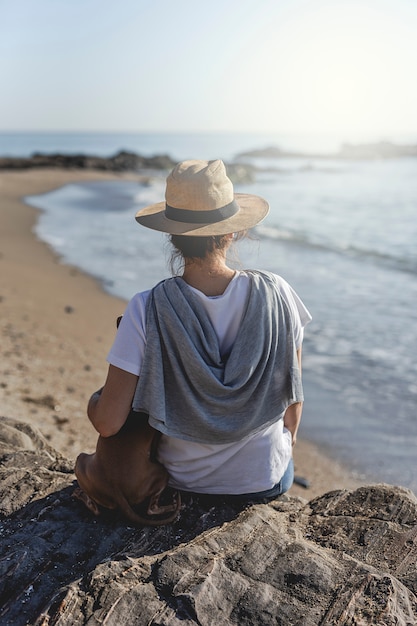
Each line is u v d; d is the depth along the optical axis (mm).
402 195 33344
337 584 2314
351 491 3004
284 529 2678
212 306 2391
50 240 17141
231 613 2201
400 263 14047
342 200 30828
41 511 2902
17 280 11977
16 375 6863
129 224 20625
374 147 115125
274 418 2574
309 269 13516
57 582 2418
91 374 7258
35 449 3854
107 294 11344
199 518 2756
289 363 2518
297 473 5445
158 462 2799
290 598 2258
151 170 57188
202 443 2578
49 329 8914
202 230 2344
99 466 2686
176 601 2223
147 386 2428
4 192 30984
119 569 2395
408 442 5867
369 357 8039
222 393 2416
